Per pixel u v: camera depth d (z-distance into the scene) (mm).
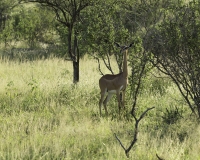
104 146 19938
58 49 56906
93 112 28203
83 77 38906
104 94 28016
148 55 26391
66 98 30859
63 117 25875
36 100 29969
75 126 23766
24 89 32906
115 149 18781
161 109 28141
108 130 22969
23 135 21625
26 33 67812
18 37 69875
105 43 29391
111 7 30562
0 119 25391
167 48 25125
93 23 29406
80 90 32250
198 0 24828
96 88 33219
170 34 24812
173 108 27703
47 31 70000
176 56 24953
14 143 20141
